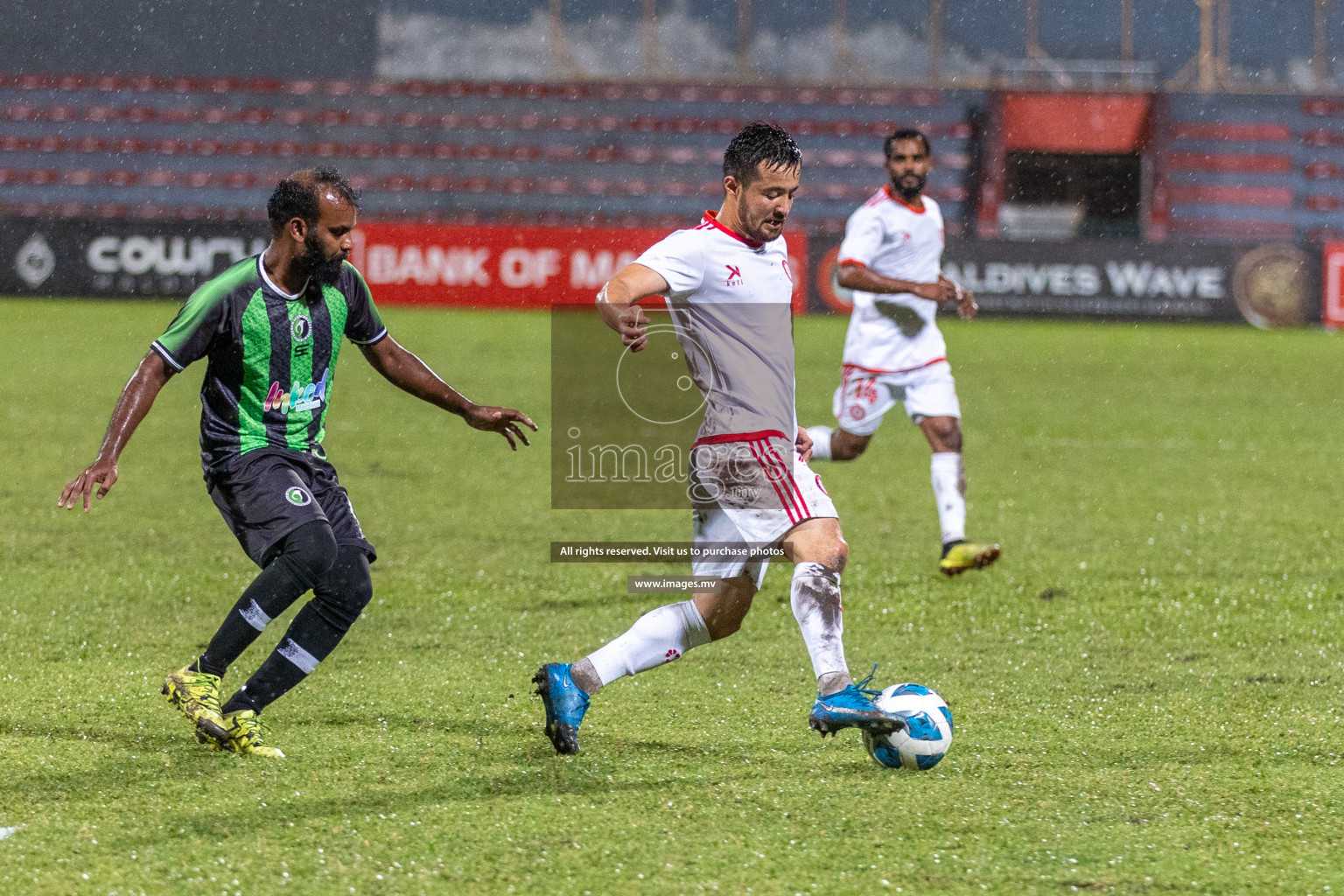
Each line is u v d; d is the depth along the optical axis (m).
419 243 76.06
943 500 23.36
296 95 93.44
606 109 94.19
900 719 12.20
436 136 93.38
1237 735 14.07
